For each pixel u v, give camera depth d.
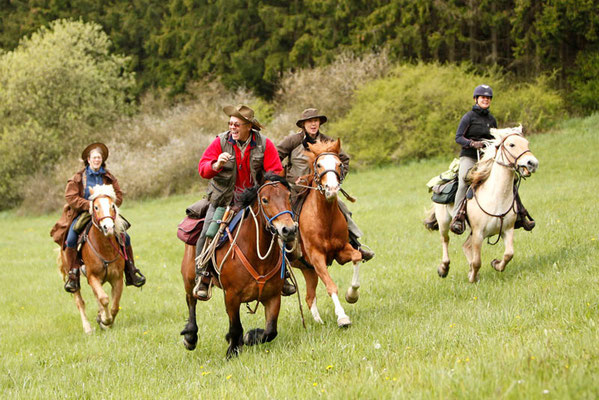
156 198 37.72
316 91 38.25
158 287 13.20
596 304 6.57
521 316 6.71
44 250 21.12
